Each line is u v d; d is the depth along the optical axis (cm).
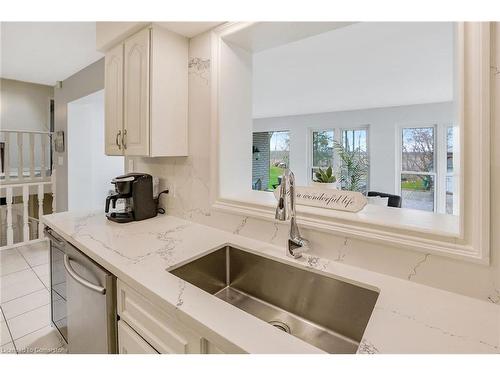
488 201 80
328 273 102
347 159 529
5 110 460
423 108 492
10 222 340
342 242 109
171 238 139
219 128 152
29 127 484
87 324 127
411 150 518
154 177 190
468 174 82
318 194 125
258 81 346
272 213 131
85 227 157
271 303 119
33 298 233
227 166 157
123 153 169
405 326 72
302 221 119
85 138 391
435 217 108
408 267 95
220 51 149
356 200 114
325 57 262
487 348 64
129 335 102
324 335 102
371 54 255
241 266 129
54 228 161
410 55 256
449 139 477
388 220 103
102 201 417
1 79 452
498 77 78
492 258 80
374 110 541
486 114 79
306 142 633
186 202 172
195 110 163
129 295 103
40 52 272
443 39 222
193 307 80
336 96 434
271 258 118
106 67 182
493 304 81
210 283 125
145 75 151
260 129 711
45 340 183
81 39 242
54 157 412
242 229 143
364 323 94
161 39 152
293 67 292
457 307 80
